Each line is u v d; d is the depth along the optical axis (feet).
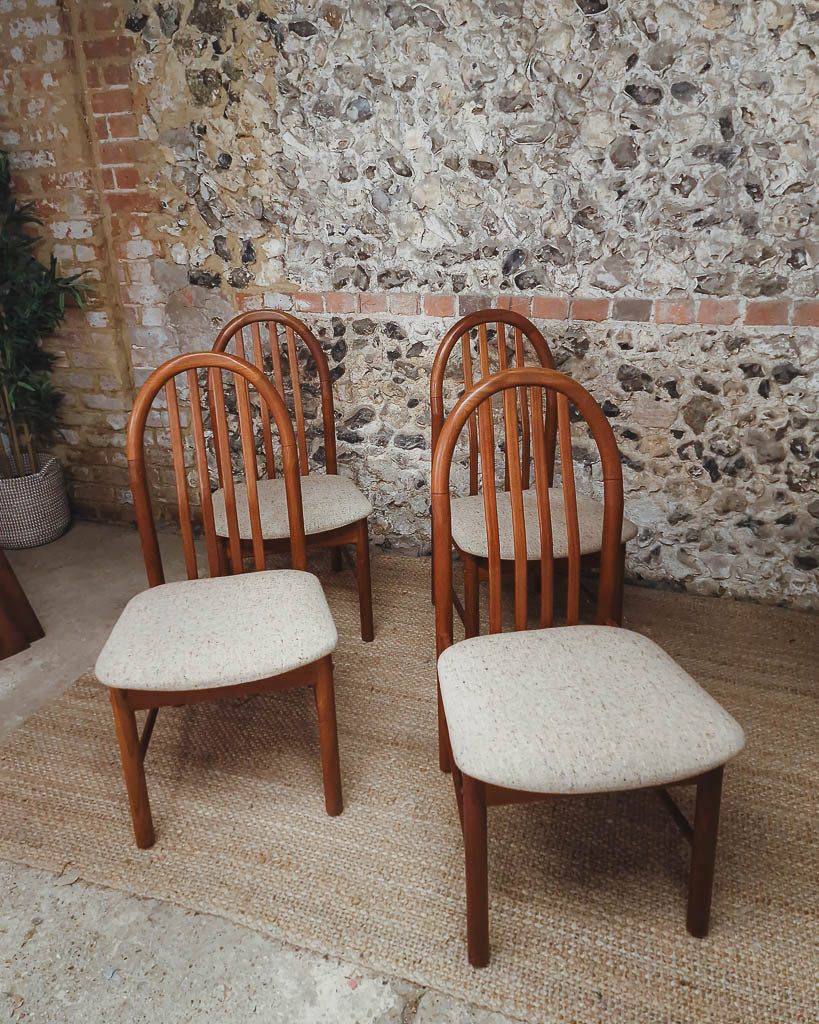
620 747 3.62
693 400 7.23
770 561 7.57
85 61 7.90
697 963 4.17
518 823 5.18
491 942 4.32
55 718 6.35
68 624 7.80
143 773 4.87
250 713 6.39
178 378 9.00
